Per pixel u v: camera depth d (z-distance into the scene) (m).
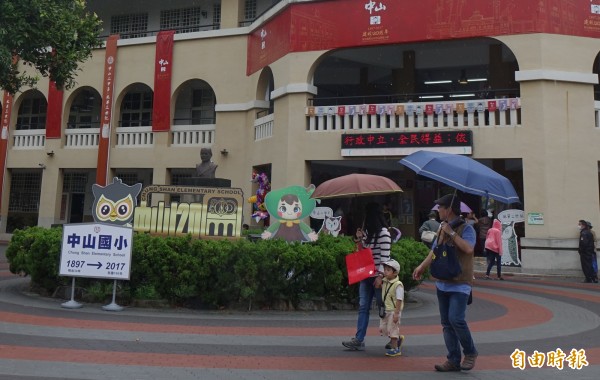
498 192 5.09
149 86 21.94
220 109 20.67
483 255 17.20
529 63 15.67
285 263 8.53
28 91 24.52
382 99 21.78
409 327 7.85
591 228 14.83
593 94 15.89
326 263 8.78
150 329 7.11
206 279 8.58
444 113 16.30
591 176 15.45
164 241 8.72
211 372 5.15
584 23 16.03
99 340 6.38
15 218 24.39
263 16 19.50
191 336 6.77
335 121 17.27
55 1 12.39
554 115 15.51
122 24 25.20
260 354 5.93
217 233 10.26
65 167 22.92
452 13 16.36
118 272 8.44
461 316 5.20
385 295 6.08
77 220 24.95
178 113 23.92
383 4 17.02
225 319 8.01
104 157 21.88
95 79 22.78
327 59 20.41
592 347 6.61
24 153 23.80
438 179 5.23
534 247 15.34
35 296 9.55
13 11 11.07
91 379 4.82
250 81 20.34
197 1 23.78
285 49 18.09
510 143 15.66
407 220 19.33
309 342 6.61
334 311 8.94
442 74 21.61
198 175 12.47
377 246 6.15
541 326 8.02
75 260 8.53
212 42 21.20
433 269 5.33
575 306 10.11
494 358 5.96
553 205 15.23
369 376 5.14
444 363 5.42
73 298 8.66
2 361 5.32
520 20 15.84
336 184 7.13
